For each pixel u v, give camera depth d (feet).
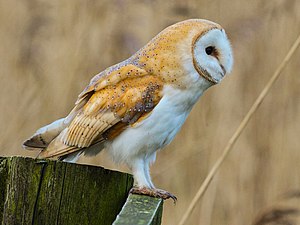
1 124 33.27
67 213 18.01
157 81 21.02
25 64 33.96
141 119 20.92
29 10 34.50
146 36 33.27
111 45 33.35
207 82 21.38
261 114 35.94
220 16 33.76
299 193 30.86
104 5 33.76
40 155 21.53
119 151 21.21
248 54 34.83
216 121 34.81
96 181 18.34
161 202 18.37
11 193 17.63
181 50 21.04
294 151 35.04
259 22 33.91
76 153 21.65
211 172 27.99
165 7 33.37
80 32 33.71
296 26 34.99
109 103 21.07
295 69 35.65
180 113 21.34
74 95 33.55
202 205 33.99
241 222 34.01
